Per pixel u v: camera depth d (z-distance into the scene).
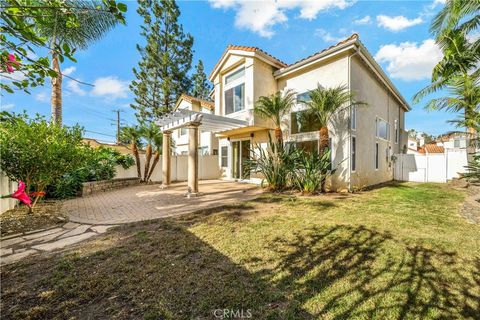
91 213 6.21
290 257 3.37
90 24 7.85
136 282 2.74
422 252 3.46
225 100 13.36
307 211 6.07
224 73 13.33
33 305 2.34
